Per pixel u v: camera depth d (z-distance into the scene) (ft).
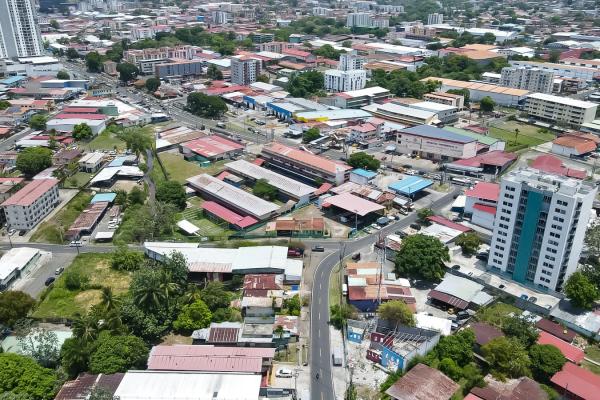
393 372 482.28
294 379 475.72
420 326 531.91
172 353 485.97
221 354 485.15
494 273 640.17
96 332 506.48
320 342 529.45
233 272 626.23
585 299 554.87
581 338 534.37
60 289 619.26
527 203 586.04
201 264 631.15
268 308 558.56
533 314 563.89
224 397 433.89
